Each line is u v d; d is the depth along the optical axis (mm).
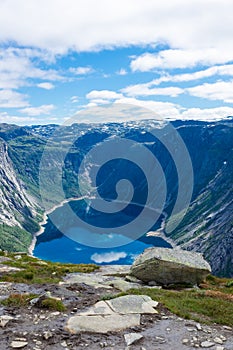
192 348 14938
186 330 16859
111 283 28953
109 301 20266
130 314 18547
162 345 15125
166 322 17891
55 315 17891
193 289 30609
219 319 18953
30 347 14289
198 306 21641
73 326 16422
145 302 20484
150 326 17234
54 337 15305
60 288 24719
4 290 23359
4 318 17062
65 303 20406
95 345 14797
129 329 16688
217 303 22438
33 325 16516
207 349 14906
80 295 22906
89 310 18828
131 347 14758
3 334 15398
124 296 21125
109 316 18031
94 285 27359
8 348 14117
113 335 15930
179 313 19156
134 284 29656
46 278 30641
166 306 20250
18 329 15984
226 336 16484
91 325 16688
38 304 19172
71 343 14828
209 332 16781
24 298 20547
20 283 26078
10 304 19375
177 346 15086
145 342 15359
